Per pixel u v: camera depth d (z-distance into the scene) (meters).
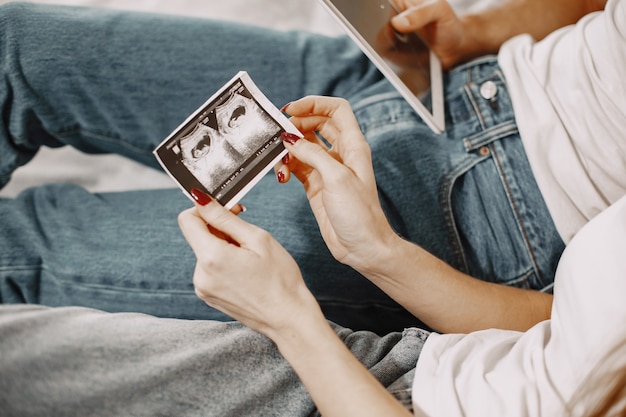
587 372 0.66
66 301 0.96
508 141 1.07
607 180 0.98
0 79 0.94
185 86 1.08
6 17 0.95
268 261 0.72
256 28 1.18
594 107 0.98
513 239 1.05
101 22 1.03
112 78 1.02
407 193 1.07
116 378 0.70
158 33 1.08
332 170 0.76
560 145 1.00
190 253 0.99
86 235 0.98
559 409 0.66
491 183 1.06
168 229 1.01
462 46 1.28
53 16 0.99
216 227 0.75
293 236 1.02
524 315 0.93
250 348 0.80
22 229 0.96
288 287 0.73
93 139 1.07
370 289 1.05
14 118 0.97
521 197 1.05
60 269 0.94
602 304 0.67
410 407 0.75
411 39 1.19
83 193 1.04
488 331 0.83
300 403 0.78
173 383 0.73
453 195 1.08
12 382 0.65
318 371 0.70
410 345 0.85
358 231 0.80
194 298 0.98
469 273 1.07
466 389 0.72
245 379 0.77
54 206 1.01
